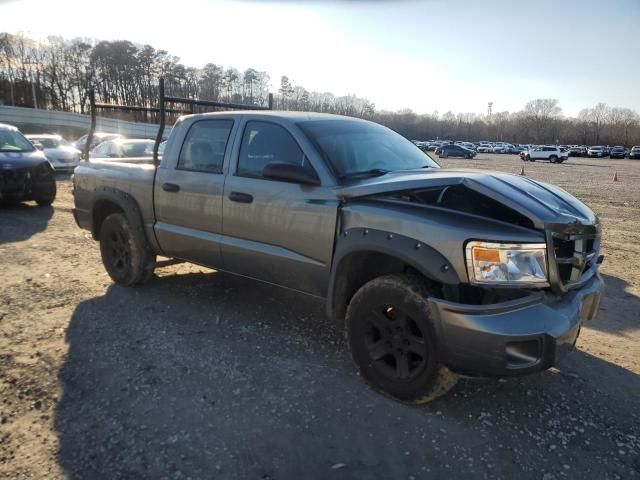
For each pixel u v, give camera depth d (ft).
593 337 14.71
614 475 8.71
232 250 13.87
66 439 9.33
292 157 12.69
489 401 10.98
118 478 8.35
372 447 9.29
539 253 9.39
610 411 10.71
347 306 12.07
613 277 21.20
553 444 9.53
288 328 14.60
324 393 11.08
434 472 8.66
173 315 15.37
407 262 10.08
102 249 18.26
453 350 9.53
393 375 10.72
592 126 380.17
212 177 14.25
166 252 16.39
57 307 15.87
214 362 12.37
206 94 312.50
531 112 451.53
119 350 12.90
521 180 11.34
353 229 11.05
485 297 9.96
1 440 9.25
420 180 10.61
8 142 34.37
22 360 12.26
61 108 317.83
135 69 321.73
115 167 17.62
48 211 33.47
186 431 9.62
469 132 401.08
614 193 59.72
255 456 8.96
